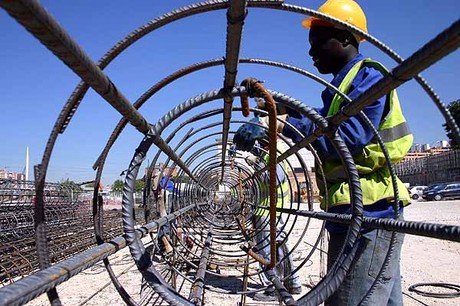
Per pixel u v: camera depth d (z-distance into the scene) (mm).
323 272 5867
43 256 1394
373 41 1402
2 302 967
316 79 1789
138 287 5918
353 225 1818
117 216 14492
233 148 5289
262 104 2359
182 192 6430
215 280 6023
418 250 8953
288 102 1755
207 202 8711
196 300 2354
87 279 6562
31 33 863
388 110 2428
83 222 12070
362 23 2787
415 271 6980
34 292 1130
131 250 1646
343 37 2734
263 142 3379
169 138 2477
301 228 13789
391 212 2451
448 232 1362
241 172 7270
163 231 4328
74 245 9195
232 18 1161
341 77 2602
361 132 2232
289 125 2381
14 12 765
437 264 7551
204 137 3711
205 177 7508
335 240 2570
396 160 2424
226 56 1383
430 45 1006
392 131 2430
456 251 8805
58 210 12125
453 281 6285
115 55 1321
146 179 3334
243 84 1641
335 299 2375
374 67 2430
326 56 2785
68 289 5914
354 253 1807
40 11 786
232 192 10008
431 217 17406
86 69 1076
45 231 1402
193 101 1646
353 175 1808
